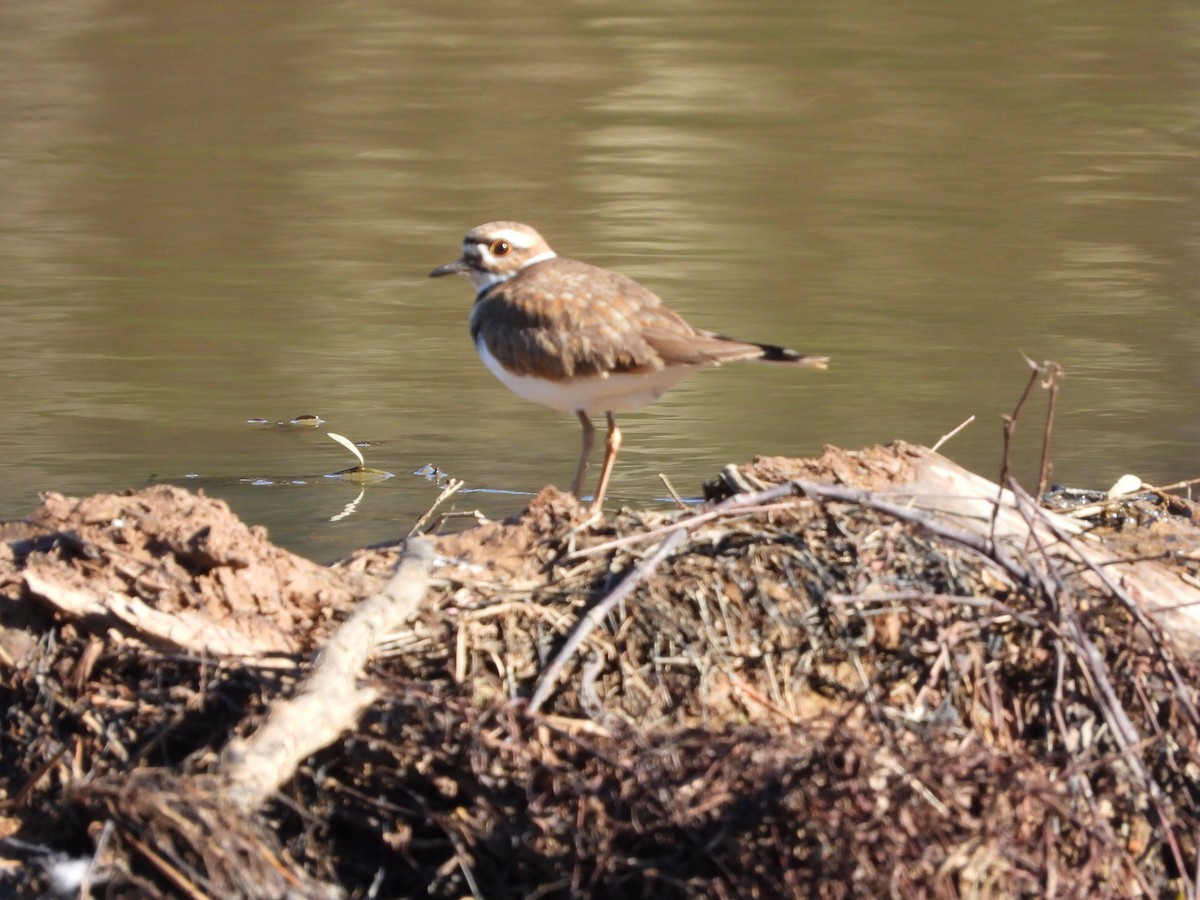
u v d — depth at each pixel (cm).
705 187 2323
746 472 970
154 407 1516
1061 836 716
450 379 1631
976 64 2991
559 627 796
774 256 2009
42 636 839
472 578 846
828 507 859
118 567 850
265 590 842
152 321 1773
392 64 2936
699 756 709
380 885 731
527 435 1476
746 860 685
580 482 1066
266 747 703
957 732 729
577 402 1048
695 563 828
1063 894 678
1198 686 780
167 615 820
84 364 1641
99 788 691
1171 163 2466
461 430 1488
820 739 707
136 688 805
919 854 667
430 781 740
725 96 2767
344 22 3222
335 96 2762
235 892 661
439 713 740
